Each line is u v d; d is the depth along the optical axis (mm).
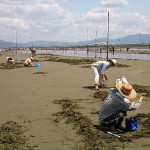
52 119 9297
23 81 18297
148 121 8711
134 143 7094
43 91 14344
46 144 7160
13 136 7656
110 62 14680
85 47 156125
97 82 14297
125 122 8281
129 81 17344
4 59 47062
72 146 6992
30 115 9812
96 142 7156
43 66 29859
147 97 12422
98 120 8680
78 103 11461
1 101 12172
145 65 29016
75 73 22266
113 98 7930
